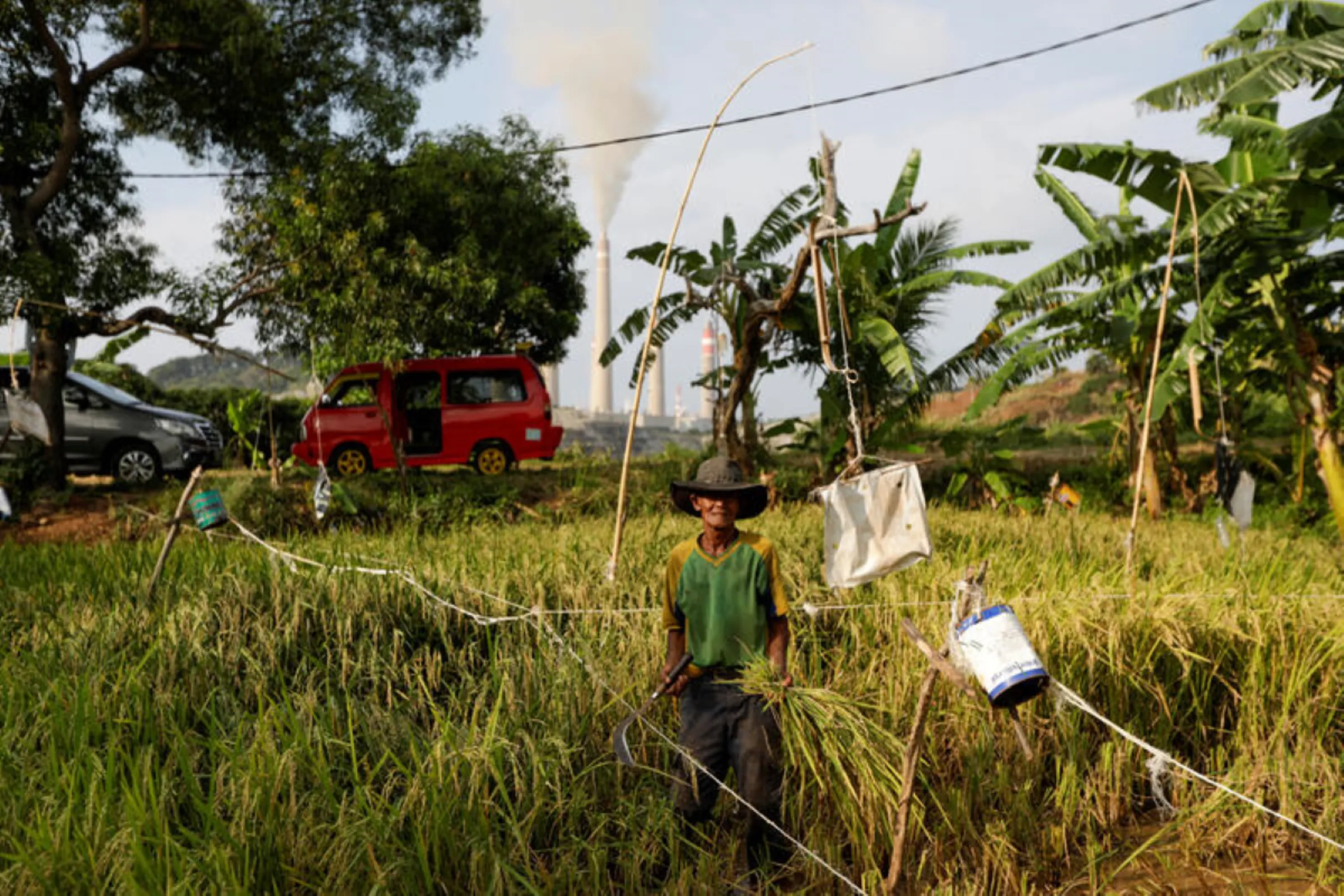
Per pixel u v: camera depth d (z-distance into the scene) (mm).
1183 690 4586
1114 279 12117
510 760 3592
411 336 14000
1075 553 7867
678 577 3631
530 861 3299
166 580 5918
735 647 3520
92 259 13906
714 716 3508
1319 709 4441
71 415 14617
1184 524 12531
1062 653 4551
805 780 3801
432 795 3201
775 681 3445
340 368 14062
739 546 3561
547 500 13742
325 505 8867
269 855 2920
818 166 12875
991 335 14422
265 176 15531
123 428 14648
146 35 14164
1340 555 8859
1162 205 10469
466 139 14969
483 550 7379
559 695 4082
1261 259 10164
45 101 14477
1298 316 11148
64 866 2635
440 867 3068
